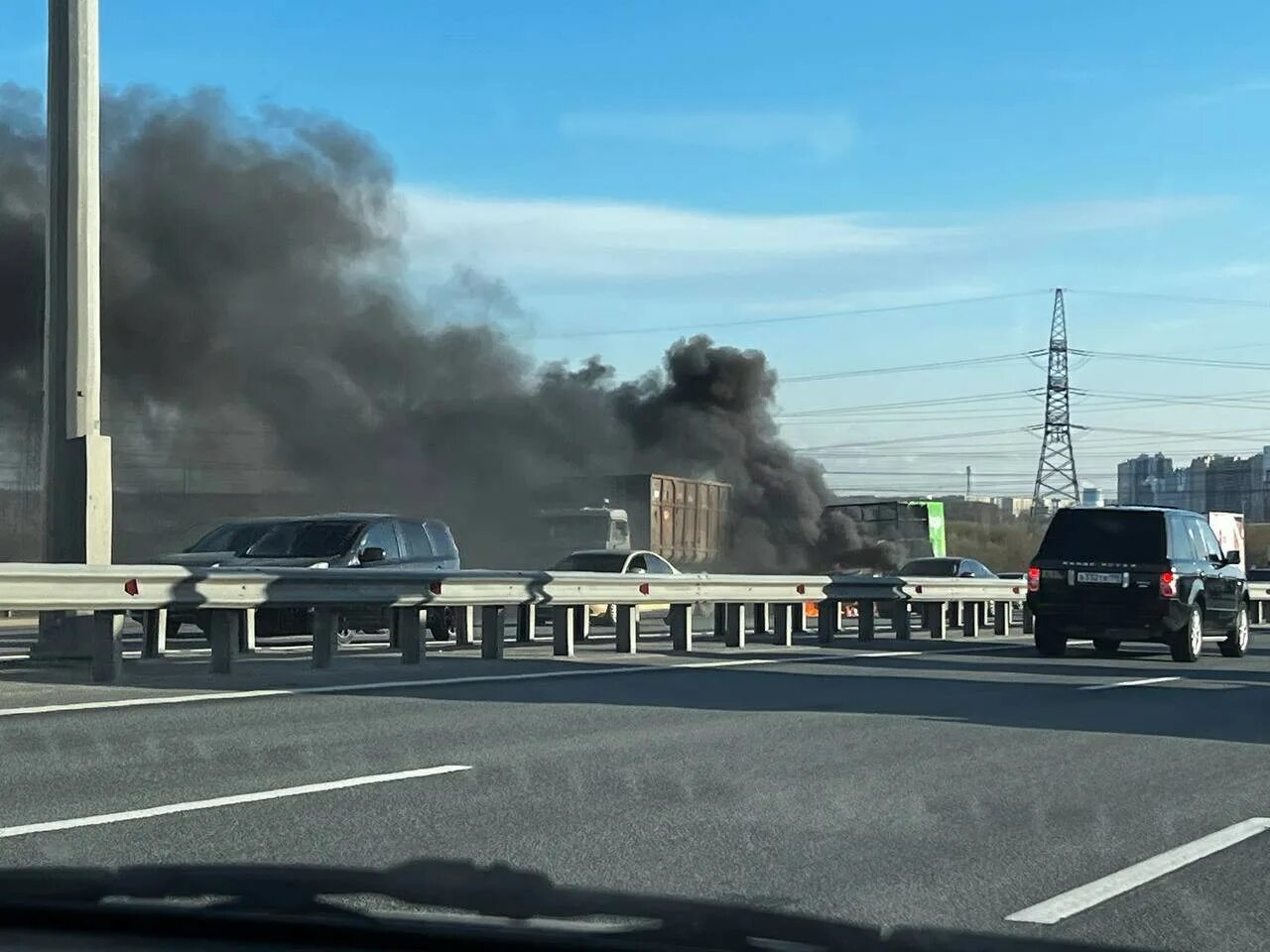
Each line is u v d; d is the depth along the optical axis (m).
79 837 7.08
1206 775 9.47
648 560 27.50
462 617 19.23
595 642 20.59
